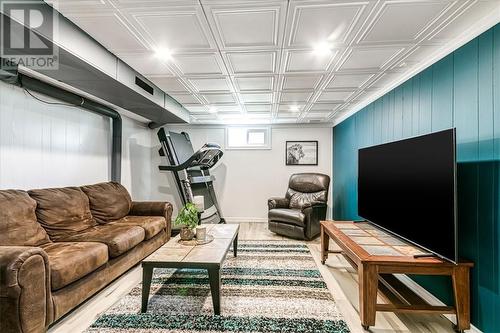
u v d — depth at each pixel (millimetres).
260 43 2178
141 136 5246
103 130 3967
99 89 2854
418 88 2594
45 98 2906
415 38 2072
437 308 1881
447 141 1807
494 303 1695
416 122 2625
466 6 1672
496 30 1713
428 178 1998
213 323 1931
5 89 2457
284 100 3938
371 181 2957
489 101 1763
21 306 1530
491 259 1728
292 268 3000
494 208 1715
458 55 2055
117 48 2283
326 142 5691
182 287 2510
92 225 3020
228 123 5695
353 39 2100
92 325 1905
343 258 3314
